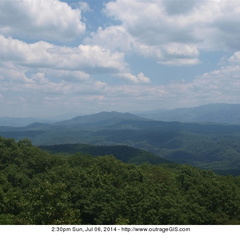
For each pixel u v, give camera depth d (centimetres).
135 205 5622
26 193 6750
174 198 6612
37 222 4569
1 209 6200
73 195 6825
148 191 6538
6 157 8994
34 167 8844
